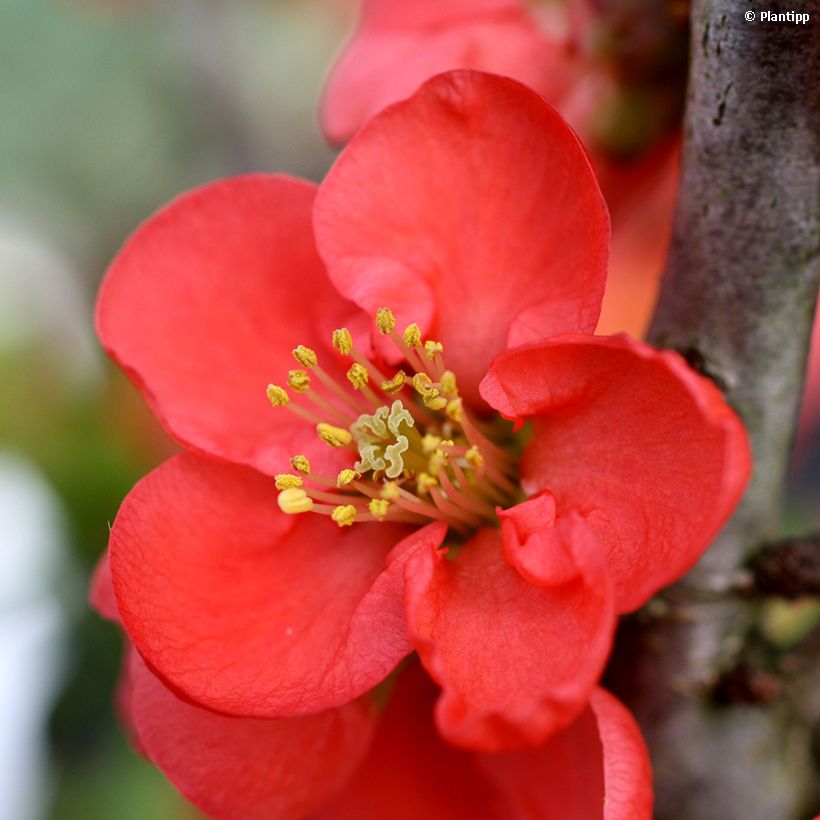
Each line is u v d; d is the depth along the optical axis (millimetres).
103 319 253
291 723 251
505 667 237
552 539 238
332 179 247
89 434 310
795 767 257
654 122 266
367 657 241
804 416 327
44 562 307
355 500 251
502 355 240
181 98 358
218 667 242
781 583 250
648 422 239
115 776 306
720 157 240
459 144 246
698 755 255
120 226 377
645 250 288
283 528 250
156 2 366
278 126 359
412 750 263
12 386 317
